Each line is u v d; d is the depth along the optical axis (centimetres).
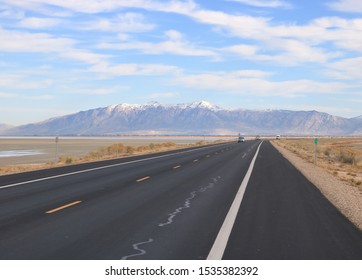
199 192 1964
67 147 9556
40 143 12812
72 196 1806
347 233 1184
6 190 1978
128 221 1304
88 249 984
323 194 2003
